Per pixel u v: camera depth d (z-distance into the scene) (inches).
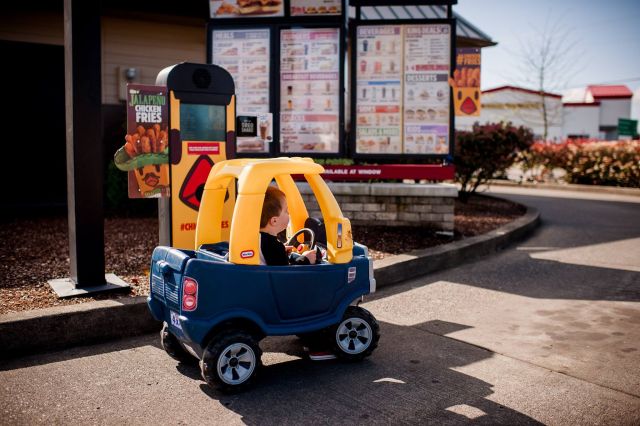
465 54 372.5
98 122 202.4
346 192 323.0
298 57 326.0
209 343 145.9
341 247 164.7
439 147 331.9
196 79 200.8
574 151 718.5
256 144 331.0
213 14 324.8
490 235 330.6
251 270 150.0
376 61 331.0
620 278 266.8
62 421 133.5
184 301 144.5
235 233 148.6
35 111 395.2
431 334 194.1
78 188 200.1
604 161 684.7
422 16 591.5
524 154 710.5
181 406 141.6
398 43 328.8
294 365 168.6
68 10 195.8
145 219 374.0
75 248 202.5
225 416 136.6
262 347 183.8
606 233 383.9
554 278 267.9
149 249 281.0
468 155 460.8
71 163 200.4
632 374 160.9
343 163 358.9
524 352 177.5
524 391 150.2
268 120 252.1
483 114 1489.9
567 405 142.3
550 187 713.6
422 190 319.9
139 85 192.7
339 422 134.0
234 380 148.0
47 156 401.7
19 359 169.2
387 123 333.1
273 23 324.2
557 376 159.6
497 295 240.8
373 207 325.7
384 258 269.1
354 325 170.4
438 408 140.9
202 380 157.1
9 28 378.3
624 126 1814.7
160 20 427.2
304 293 158.2
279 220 162.6
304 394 148.7
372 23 328.8
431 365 167.8
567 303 229.3
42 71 395.5
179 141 199.9
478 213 426.3
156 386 152.8
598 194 646.5
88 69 199.0
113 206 386.3
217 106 206.1
